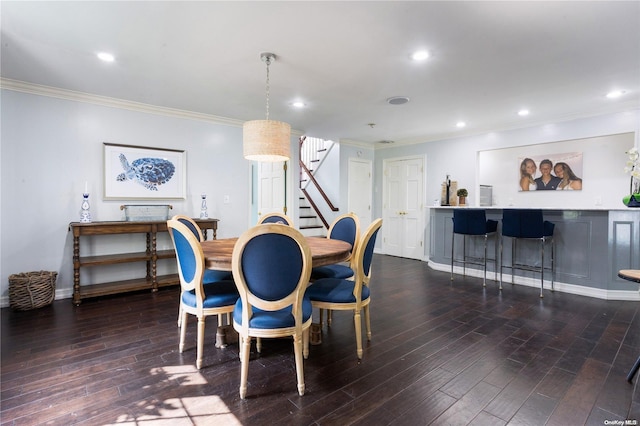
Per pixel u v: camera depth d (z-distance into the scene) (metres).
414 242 6.38
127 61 2.82
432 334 2.73
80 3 1.98
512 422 1.65
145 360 2.26
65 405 1.76
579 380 2.03
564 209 4.04
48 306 3.39
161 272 4.36
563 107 4.09
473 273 4.88
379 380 2.03
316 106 4.12
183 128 4.46
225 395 1.87
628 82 3.24
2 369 2.12
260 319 1.87
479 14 2.09
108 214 3.94
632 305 3.50
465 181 5.61
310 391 1.91
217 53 2.66
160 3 1.98
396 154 6.71
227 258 2.11
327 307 2.31
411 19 2.15
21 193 3.44
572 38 2.38
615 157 5.45
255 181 6.12
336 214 6.59
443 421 1.66
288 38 2.41
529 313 3.24
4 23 2.21
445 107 4.12
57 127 3.61
